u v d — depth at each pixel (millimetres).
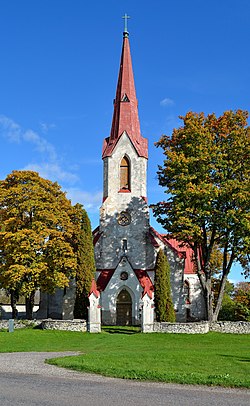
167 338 37406
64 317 52969
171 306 46406
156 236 54656
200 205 42094
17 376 18594
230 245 43938
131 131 56844
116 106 58625
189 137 43875
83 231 49031
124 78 58906
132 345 32094
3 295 73312
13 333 39250
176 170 43062
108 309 50781
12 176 47875
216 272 59312
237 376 18516
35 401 13797
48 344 33219
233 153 42875
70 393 15039
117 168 55906
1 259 46719
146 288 42312
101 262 54031
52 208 46812
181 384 17000
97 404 13492
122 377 18188
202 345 32938
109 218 54938
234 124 44594
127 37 60250
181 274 52594
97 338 37688
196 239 43594
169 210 43875
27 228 45969
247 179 42844
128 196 55219
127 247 54125
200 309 60219
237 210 41094
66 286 47688
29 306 47625
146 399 14250
